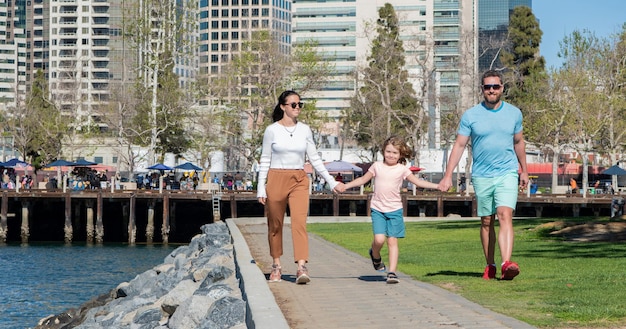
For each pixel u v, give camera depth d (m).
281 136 13.23
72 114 102.19
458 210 69.56
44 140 98.69
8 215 73.38
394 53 93.25
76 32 197.38
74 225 72.88
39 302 32.62
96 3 196.75
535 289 12.12
